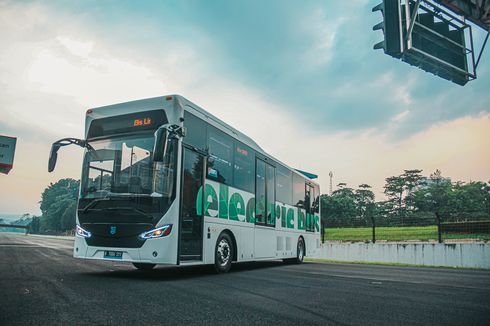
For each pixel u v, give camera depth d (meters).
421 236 25.47
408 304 5.86
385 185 100.69
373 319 4.68
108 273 8.95
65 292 5.75
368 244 23.78
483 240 22.59
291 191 15.02
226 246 9.94
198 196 8.73
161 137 7.47
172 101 8.24
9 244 26.92
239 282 7.95
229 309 4.93
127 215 7.87
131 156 8.20
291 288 7.26
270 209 12.84
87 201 8.37
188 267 12.13
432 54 12.29
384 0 11.48
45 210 139.00
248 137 11.65
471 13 13.06
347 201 80.81
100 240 8.04
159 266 12.65
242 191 10.90
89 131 8.91
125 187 8.06
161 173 7.86
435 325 4.48
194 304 5.18
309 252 16.66
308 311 5.02
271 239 12.77
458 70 12.60
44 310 4.45
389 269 14.58
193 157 8.66
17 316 4.12
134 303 5.07
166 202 7.77
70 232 88.50
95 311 4.48
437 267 18.89
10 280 6.90
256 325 4.13
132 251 7.70
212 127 9.57
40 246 24.47
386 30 11.38
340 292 6.95
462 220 24.17
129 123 8.49
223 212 9.80
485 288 8.45
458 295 7.09
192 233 8.43
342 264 17.48
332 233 30.28
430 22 12.38
